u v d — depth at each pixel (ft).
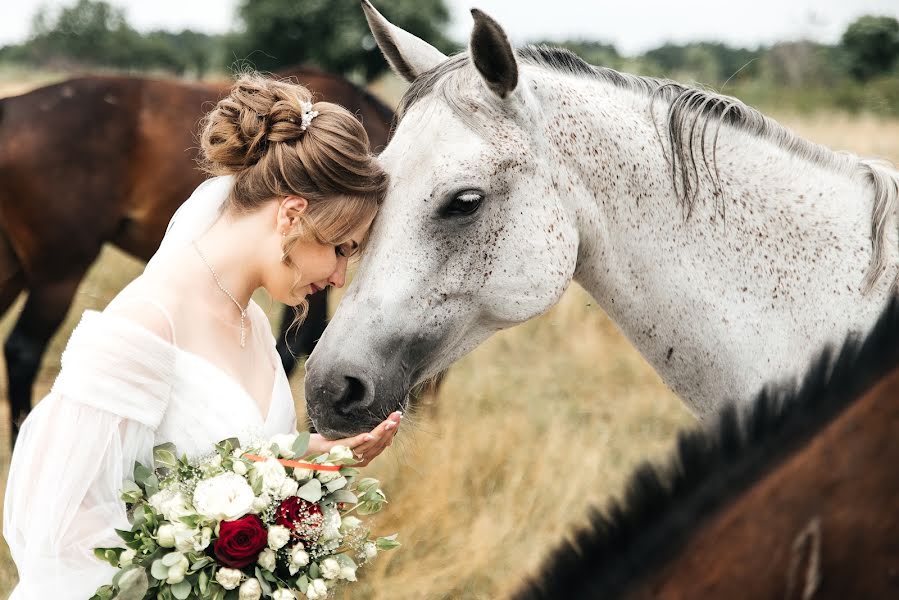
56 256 14.03
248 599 4.55
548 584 2.96
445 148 6.35
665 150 6.92
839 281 6.92
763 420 3.03
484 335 7.01
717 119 6.95
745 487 2.90
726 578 2.79
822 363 3.10
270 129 5.14
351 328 6.36
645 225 6.95
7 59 115.96
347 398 6.30
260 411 5.33
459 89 6.50
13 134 13.69
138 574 4.53
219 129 5.27
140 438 4.90
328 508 4.93
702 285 6.94
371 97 15.69
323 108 5.28
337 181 5.14
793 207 6.96
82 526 4.80
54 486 4.69
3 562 11.16
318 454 5.53
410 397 7.30
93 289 22.40
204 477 4.68
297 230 5.10
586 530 3.04
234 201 5.29
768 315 6.95
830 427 2.89
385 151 6.63
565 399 16.37
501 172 6.39
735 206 6.93
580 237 6.99
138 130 14.29
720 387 7.09
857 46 65.31
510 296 6.62
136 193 14.48
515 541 11.28
